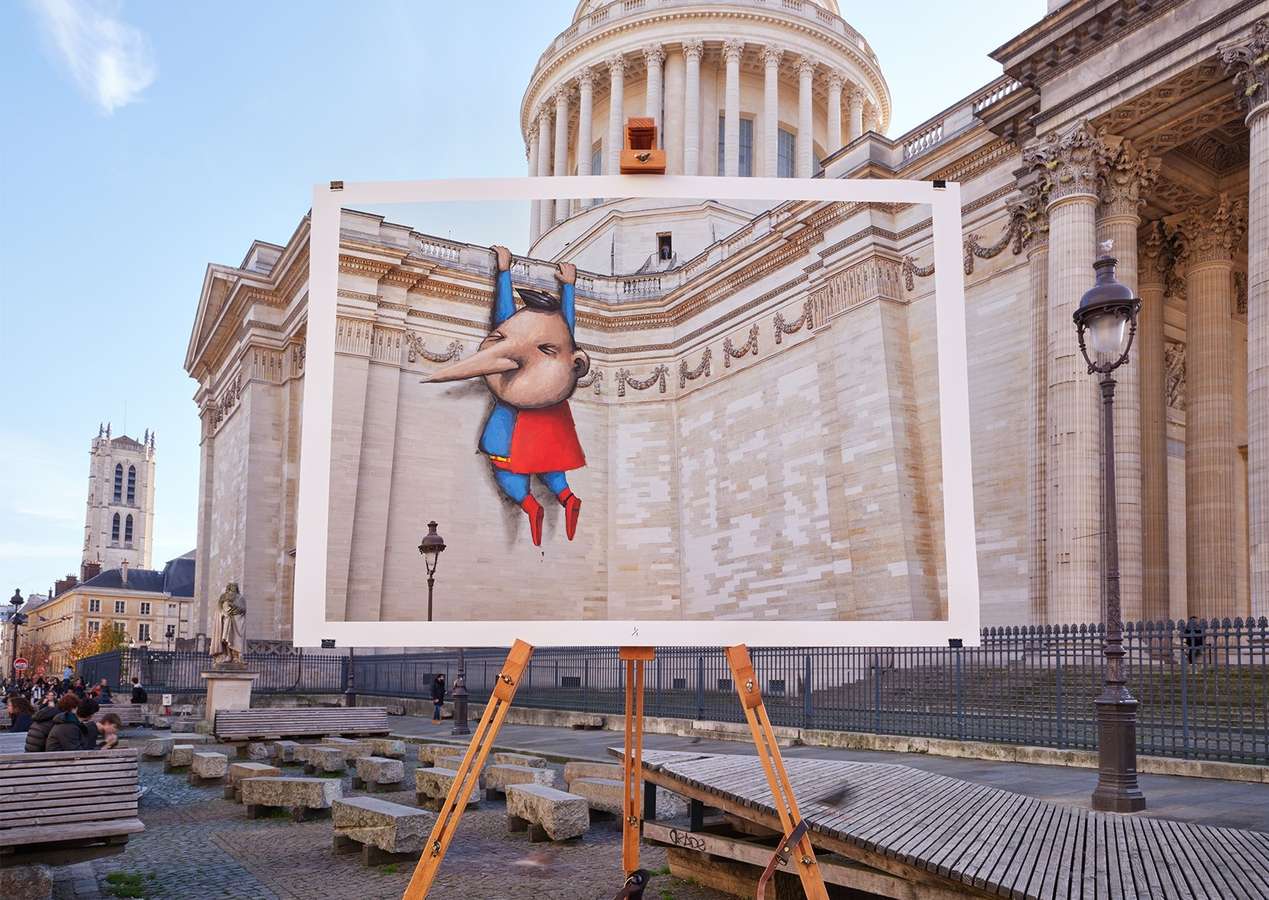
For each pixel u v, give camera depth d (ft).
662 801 43.86
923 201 22.95
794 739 81.41
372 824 40.27
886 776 33.94
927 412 28.99
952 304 22.67
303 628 19.86
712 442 25.62
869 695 79.46
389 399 20.72
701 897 33.58
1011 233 118.73
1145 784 53.47
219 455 227.81
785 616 24.43
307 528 20.04
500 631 20.54
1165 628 60.70
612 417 22.29
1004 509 117.91
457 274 21.45
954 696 75.97
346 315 20.80
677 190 22.38
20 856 34.73
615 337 22.40
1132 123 103.24
